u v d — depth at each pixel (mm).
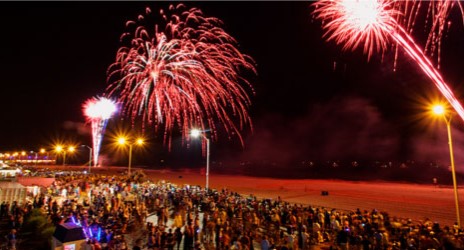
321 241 21219
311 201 42625
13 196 32906
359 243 18859
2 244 20609
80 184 41438
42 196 31109
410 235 18656
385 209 36469
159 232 18609
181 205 26969
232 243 17312
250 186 65188
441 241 17641
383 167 135625
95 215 24750
